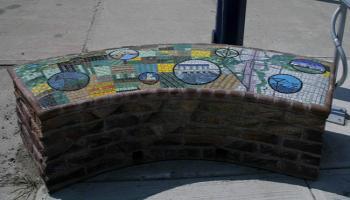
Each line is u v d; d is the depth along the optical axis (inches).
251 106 130.0
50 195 129.6
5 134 156.0
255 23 253.3
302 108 124.8
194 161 141.8
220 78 137.3
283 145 132.8
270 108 128.3
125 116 131.4
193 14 264.5
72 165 130.5
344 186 133.6
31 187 133.0
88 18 253.8
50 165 126.9
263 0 291.0
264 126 131.9
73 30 237.9
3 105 172.9
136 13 263.3
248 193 130.2
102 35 233.1
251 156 137.7
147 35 234.7
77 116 125.2
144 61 147.3
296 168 134.7
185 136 137.9
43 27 240.8
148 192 130.3
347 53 218.4
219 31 183.5
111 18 254.7
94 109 126.4
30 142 138.2
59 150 126.6
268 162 136.9
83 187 132.1
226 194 129.8
